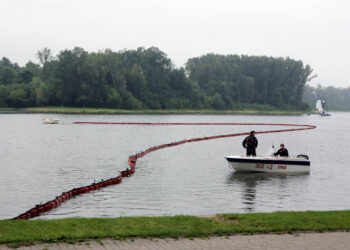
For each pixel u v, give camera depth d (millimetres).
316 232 13758
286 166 33062
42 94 162125
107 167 34344
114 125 99125
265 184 27922
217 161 39250
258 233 13531
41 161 37312
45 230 13273
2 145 51438
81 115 146875
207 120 144000
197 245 12180
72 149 47688
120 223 14367
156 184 27234
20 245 11852
